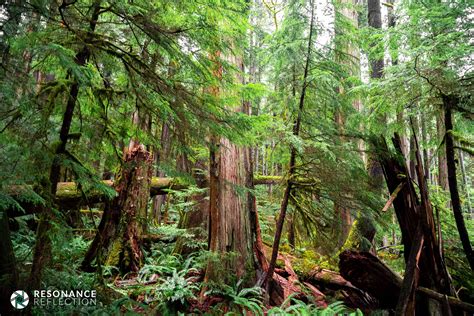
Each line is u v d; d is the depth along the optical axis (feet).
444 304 10.21
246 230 14.61
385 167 12.93
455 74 10.18
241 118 9.68
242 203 14.62
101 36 8.45
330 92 13.32
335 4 13.05
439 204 18.06
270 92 12.64
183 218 20.92
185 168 12.50
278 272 16.29
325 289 16.52
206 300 12.87
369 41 14.33
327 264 18.30
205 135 10.35
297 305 12.34
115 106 10.21
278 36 13.51
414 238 11.39
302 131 13.55
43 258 8.07
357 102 19.63
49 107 7.32
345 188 12.64
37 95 7.23
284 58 13.02
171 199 36.01
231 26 9.37
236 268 13.89
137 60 8.63
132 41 9.52
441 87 10.62
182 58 8.41
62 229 7.81
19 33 6.18
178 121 9.39
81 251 16.69
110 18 9.45
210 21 8.77
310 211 14.07
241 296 12.86
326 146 12.21
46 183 7.68
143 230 19.58
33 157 6.89
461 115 11.52
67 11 7.73
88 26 8.34
